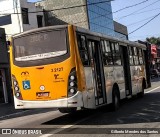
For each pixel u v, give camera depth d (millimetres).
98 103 13695
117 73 16703
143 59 23156
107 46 15656
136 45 21469
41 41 12516
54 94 12172
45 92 12281
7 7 43594
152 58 89625
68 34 12242
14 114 21531
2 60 32719
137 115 14062
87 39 13312
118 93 16578
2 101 32719
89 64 13141
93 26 63031
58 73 12148
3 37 33125
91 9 62531
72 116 15180
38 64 12406
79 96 11992
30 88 12500
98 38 14516
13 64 12867
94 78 13602
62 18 61406
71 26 12281
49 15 58094
